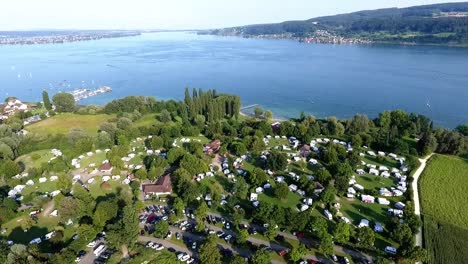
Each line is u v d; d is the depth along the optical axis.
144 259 106.88
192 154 181.12
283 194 140.50
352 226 125.38
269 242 115.88
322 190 144.88
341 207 138.00
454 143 187.38
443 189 150.50
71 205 127.19
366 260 106.94
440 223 125.31
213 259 100.56
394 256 107.81
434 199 142.38
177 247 114.19
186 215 133.25
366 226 116.94
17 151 197.25
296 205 139.12
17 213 136.00
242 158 184.75
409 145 199.62
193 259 107.69
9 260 99.38
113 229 111.50
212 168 171.25
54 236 116.62
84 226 115.94
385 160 181.12
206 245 103.56
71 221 129.12
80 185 150.38
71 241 119.31
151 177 159.25
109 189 154.88
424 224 125.31
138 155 192.50
